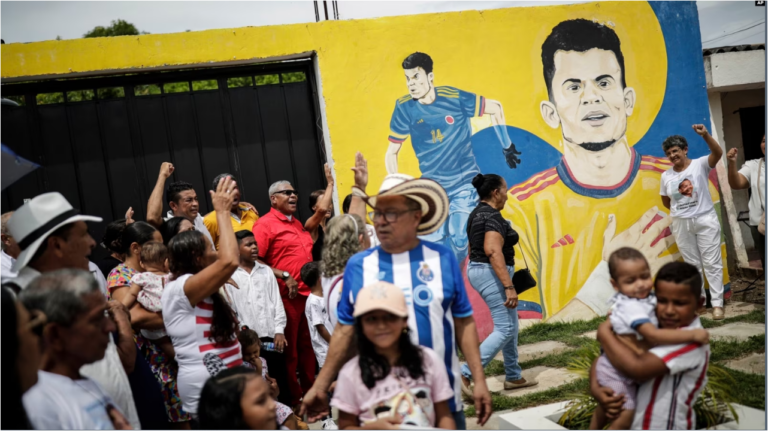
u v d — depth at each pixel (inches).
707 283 297.6
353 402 111.8
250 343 177.8
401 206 122.3
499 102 286.0
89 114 259.0
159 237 174.4
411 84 276.4
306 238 239.6
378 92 272.8
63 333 96.8
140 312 157.5
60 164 256.1
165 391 159.9
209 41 257.6
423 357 112.1
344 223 148.3
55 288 97.4
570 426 147.6
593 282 294.5
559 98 292.2
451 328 122.4
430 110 278.5
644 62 301.1
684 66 305.4
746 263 358.0
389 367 110.7
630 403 123.2
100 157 259.8
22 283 121.2
